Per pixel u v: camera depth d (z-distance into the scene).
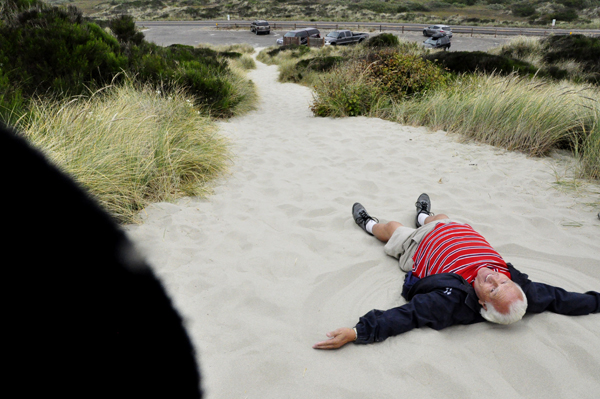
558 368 2.33
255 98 11.73
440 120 7.37
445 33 33.72
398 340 2.57
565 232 3.84
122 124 4.82
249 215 4.28
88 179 3.82
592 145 5.27
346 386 2.27
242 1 64.00
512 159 5.71
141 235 3.71
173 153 5.00
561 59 15.05
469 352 2.48
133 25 11.17
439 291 2.71
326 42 30.14
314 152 6.34
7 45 6.58
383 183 5.07
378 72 9.51
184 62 9.61
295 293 3.08
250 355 2.47
